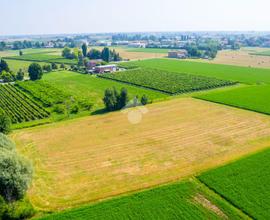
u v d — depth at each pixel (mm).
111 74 152875
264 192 43594
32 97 107875
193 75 147750
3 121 66000
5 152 42375
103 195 44312
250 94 101625
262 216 38594
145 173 50469
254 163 52062
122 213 39375
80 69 170625
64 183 47750
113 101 86938
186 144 61750
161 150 59188
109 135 67438
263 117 77688
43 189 46000
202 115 80375
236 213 39312
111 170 51719
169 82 129625
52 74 158125
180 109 86562
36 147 61719
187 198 42594
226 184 45719
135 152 58469
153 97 104062
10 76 142125
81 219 38281
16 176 40094
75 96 106562
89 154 58000
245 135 65938
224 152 57781
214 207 40625
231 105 88750
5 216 38188
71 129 72062
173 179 48312
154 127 71875
